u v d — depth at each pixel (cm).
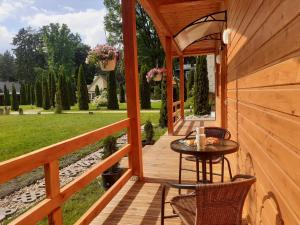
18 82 6425
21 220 166
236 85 354
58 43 5238
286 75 137
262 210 203
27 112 2805
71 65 5284
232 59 401
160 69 1127
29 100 4031
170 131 786
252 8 230
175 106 1042
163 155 557
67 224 360
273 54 162
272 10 162
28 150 930
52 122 1717
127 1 398
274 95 161
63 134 1233
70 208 411
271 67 167
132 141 407
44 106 3162
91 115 2092
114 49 475
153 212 303
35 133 1280
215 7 580
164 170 455
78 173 603
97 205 282
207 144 286
